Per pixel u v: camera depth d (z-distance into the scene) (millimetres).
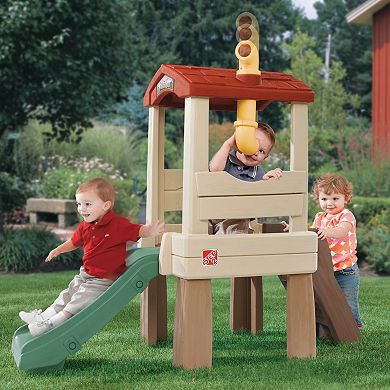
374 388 5289
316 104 37031
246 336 7508
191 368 5863
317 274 6992
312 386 5332
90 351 6695
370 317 8578
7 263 13375
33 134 23094
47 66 13125
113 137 24359
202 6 43594
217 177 5840
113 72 14258
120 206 18562
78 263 14055
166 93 6504
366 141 20156
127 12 14508
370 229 15008
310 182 16812
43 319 6117
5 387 5367
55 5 12758
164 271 5953
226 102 7504
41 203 20062
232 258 5895
